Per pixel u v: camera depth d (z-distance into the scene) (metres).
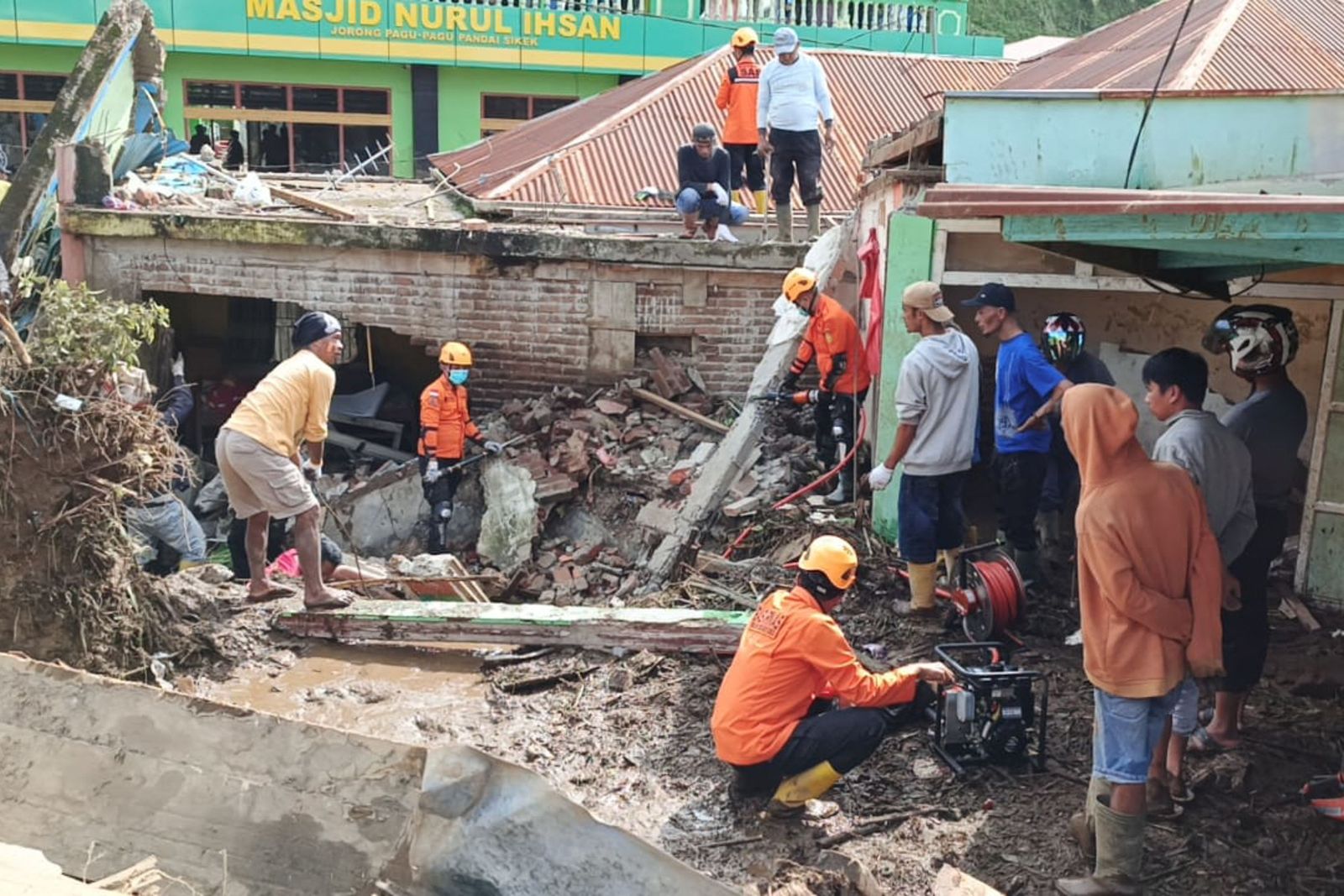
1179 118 6.50
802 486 9.52
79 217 11.51
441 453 10.57
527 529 10.36
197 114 24.95
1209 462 4.77
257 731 3.86
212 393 13.44
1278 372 5.37
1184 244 4.36
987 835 4.95
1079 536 4.27
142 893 3.63
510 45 25.20
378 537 11.00
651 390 11.34
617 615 6.84
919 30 25.28
